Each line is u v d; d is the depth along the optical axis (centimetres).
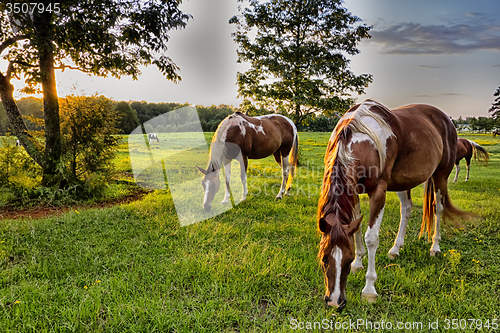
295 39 1480
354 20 1462
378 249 407
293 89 1409
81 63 771
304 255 372
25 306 248
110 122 711
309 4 1394
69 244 387
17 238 389
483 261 365
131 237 425
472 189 884
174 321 242
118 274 317
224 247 396
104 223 469
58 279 304
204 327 238
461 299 286
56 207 594
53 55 651
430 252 392
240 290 294
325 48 1443
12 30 656
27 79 659
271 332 233
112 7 642
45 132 653
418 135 332
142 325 236
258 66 1502
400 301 284
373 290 291
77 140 685
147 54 707
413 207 637
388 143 302
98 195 688
